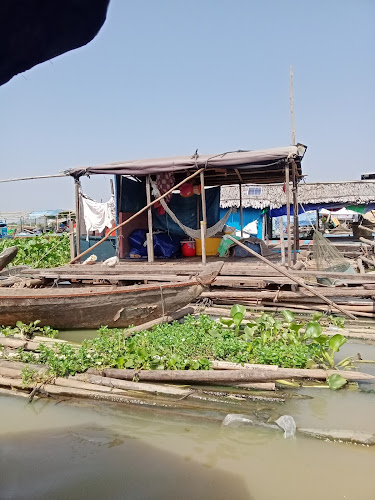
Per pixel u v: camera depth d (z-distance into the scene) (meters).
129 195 14.55
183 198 15.56
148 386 5.90
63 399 5.83
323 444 4.67
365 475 4.16
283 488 4.00
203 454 4.56
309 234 30.66
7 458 4.52
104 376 6.28
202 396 5.76
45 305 8.60
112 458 4.51
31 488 4.04
